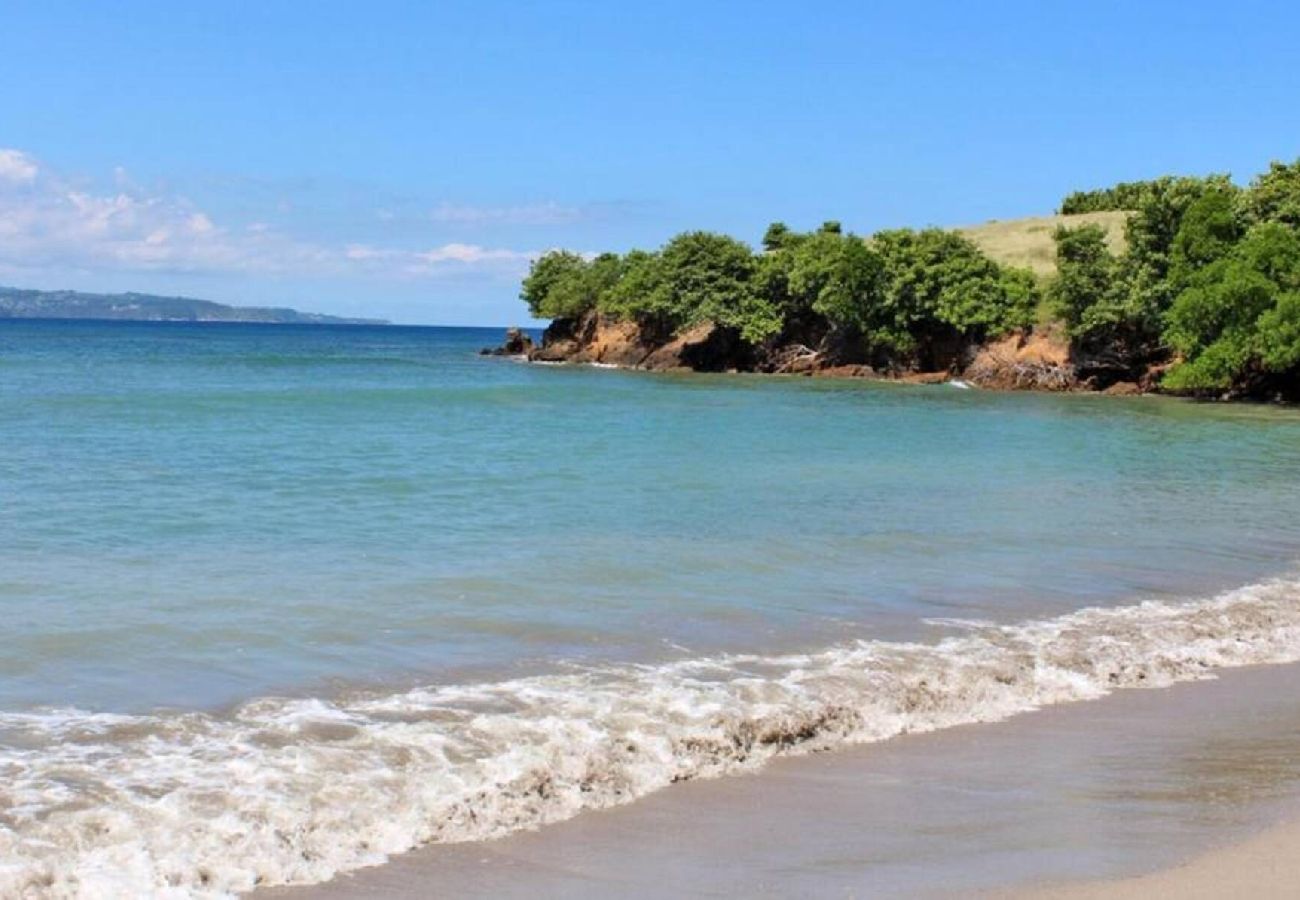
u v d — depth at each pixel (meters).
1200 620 14.93
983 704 11.48
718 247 96.75
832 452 35.38
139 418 42.47
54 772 8.90
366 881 7.42
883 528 21.39
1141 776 9.55
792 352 93.50
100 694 10.96
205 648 12.59
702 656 12.65
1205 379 64.06
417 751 9.49
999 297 83.12
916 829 8.38
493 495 24.67
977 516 23.11
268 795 8.52
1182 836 8.25
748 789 9.13
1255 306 62.84
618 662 12.34
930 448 37.31
